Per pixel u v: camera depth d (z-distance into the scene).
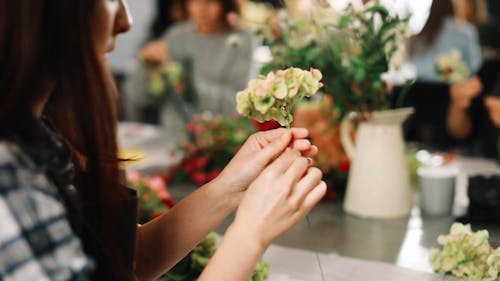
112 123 1.18
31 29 1.04
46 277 0.98
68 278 1.00
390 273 1.56
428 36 3.77
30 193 1.01
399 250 1.69
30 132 1.06
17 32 1.03
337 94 1.87
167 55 3.23
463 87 2.79
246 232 1.20
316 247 1.73
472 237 1.48
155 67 3.24
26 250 0.97
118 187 1.23
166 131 3.24
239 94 1.29
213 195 1.40
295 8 1.92
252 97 1.28
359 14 1.80
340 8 1.81
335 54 1.84
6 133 1.04
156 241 1.42
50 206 1.02
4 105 1.04
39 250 1.00
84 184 1.23
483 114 3.08
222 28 3.48
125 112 4.14
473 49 3.89
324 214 1.98
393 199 1.92
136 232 1.33
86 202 1.23
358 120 1.94
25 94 1.05
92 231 1.19
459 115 3.07
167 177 2.31
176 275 1.56
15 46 1.03
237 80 3.44
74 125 1.17
